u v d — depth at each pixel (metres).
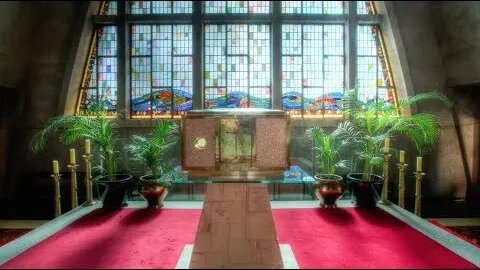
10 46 6.76
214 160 2.93
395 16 7.30
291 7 7.67
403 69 7.32
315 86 7.74
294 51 7.73
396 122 5.24
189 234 4.00
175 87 7.68
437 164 7.35
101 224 4.35
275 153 2.97
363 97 7.77
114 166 5.50
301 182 4.36
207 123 2.95
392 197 7.20
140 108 7.68
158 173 5.35
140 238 3.88
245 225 2.88
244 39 7.68
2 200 7.08
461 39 6.83
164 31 7.65
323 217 4.63
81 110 7.64
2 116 7.11
